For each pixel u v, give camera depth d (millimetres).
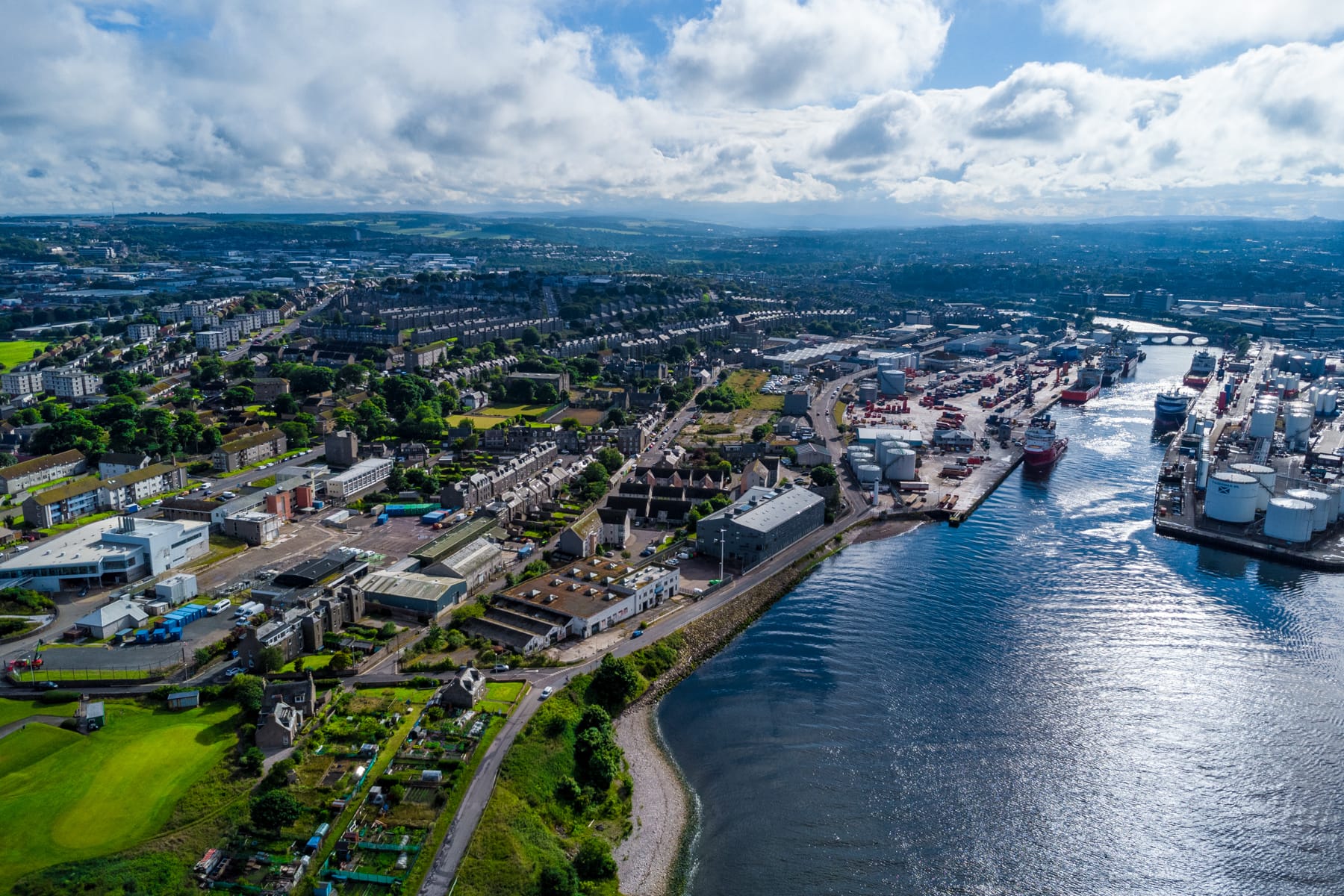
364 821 199625
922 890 199125
